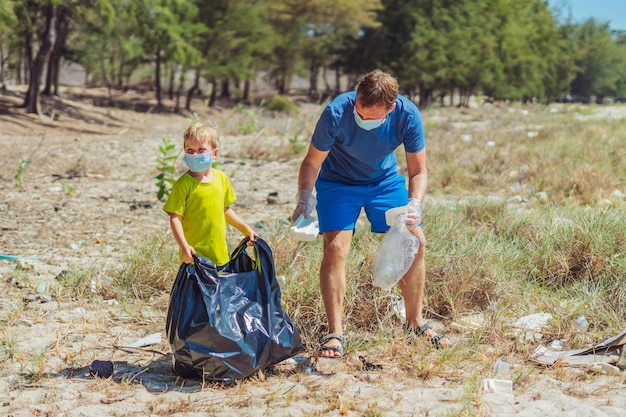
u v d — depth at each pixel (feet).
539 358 14.32
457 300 17.30
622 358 13.96
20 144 60.29
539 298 17.74
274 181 37.99
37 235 25.17
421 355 14.35
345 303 16.75
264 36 151.12
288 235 20.70
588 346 15.10
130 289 18.80
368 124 13.75
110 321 16.79
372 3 178.09
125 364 14.40
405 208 14.23
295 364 14.23
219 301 13.07
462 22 179.83
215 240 14.14
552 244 20.07
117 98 161.17
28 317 16.94
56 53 126.31
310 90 223.10
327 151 14.34
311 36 194.90
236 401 12.34
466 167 39.29
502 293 17.81
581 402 12.30
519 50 196.03
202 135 13.82
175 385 13.29
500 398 12.39
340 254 14.56
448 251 19.51
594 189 32.14
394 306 16.61
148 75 199.82
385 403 12.28
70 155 49.75
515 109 109.29
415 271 14.87
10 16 83.61
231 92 215.51
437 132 62.95
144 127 115.55
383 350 14.70
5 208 29.94
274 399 12.41
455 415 11.57
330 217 14.64
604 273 18.48
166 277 19.06
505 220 23.35
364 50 194.49
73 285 18.97
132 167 43.32
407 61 177.17
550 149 43.45
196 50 131.54
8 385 13.21
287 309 16.58
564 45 274.16
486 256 19.26
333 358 14.44
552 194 32.37
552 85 258.57
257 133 59.88
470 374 13.58
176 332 13.00
